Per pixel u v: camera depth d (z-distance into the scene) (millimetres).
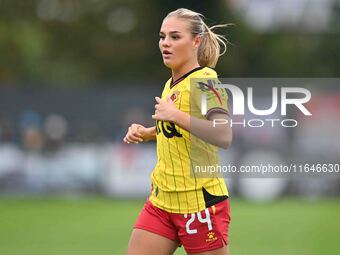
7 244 42438
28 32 124875
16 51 122875
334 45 115062
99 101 79562
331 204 62875
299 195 67812
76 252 39562
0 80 122250
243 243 42281
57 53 126812
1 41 122312
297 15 120375
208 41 23734
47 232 47250
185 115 22578
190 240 23516
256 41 115625
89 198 69312
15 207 61531
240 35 114125
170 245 23891
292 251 39656
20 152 72188
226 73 113500
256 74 115062
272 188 67750
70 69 125875
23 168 71375
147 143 69875
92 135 76812
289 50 116062
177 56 23469
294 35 118438
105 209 59906
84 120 78625
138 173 69750
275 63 115312
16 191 71250
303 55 115750
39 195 70750
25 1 125750
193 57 23594
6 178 71250
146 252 23859
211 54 23781
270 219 52781
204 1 114188
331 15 116812
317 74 115000
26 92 78938
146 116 79438
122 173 69938
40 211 58625
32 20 126438
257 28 119000
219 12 113812
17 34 123750
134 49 123500
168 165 23547
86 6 128375
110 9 128750
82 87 81875
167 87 24016
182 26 23422
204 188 23375
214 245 23453
